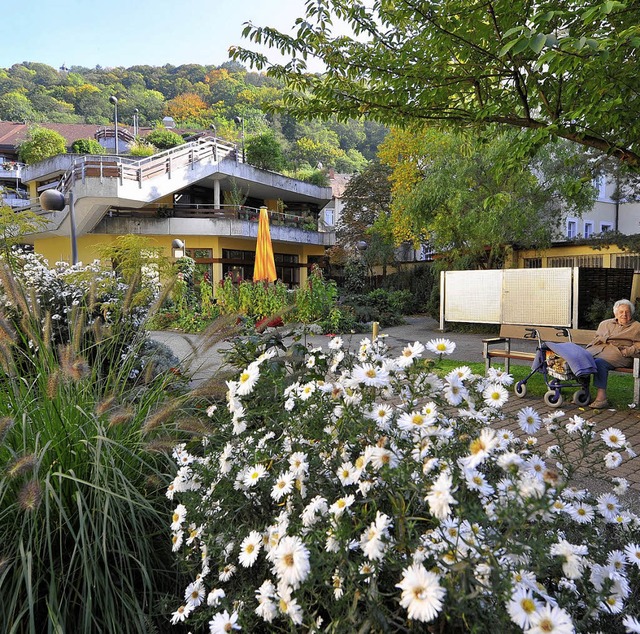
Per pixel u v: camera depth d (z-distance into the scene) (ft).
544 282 25.12
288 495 5.26
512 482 4.20
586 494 6.22
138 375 9.68
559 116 15.20
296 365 8.86
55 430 7.14
